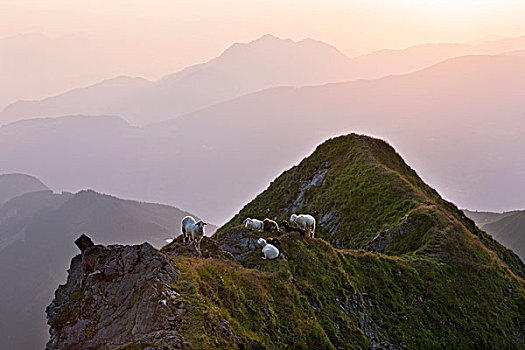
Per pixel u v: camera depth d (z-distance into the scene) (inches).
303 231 1373.0
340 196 2306.8
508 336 1437.0
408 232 1788.9
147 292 808.3
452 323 1369.3
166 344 688.4
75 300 888.9
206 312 783.1
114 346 756.6
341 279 1245.1
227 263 1108.5
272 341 901.2
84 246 941.2
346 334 1080.2
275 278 1082.7
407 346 1203.2
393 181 2175.2
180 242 1199.6
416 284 1437.0
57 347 826.2
